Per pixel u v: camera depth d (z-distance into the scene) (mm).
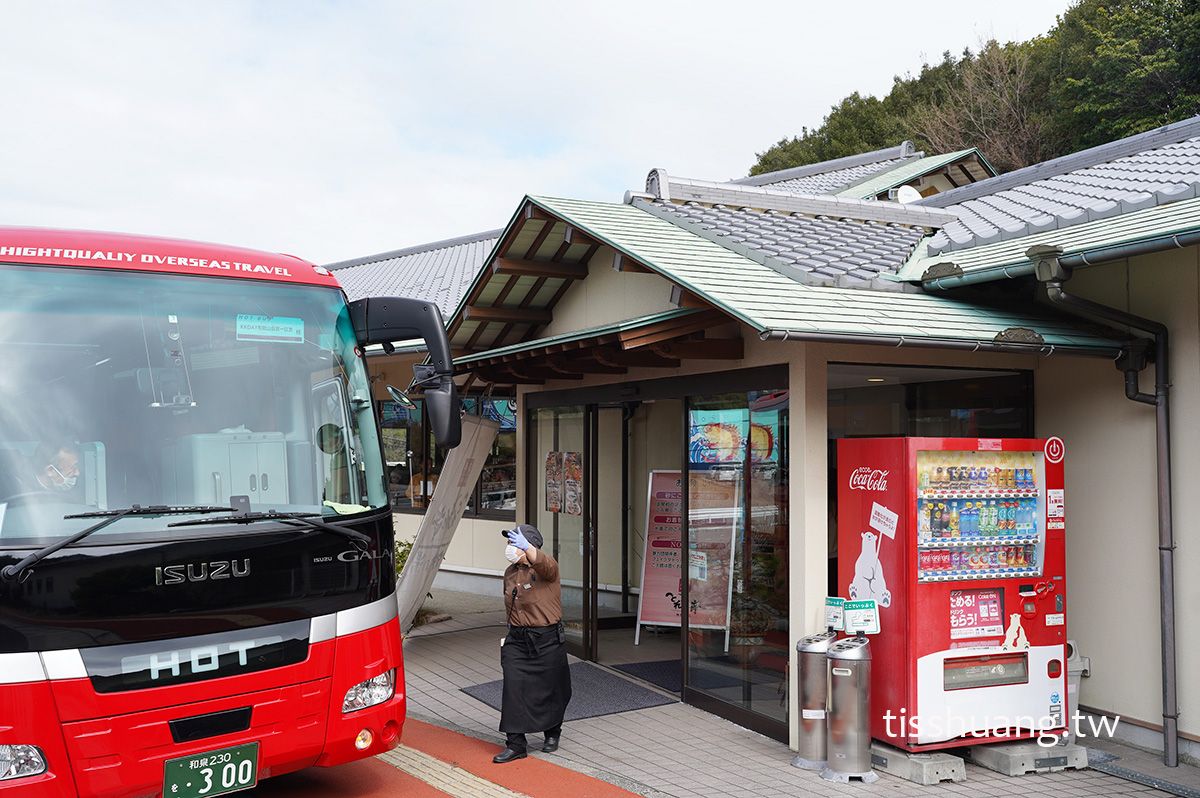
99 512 4453
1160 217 6430
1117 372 7117
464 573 14578
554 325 10102
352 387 5527
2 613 4133
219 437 4926
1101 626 7223
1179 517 6680
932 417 8289
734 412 7590
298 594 4910
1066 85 28375
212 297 5164
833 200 10047
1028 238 7551
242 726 4676
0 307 4633
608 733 7230
